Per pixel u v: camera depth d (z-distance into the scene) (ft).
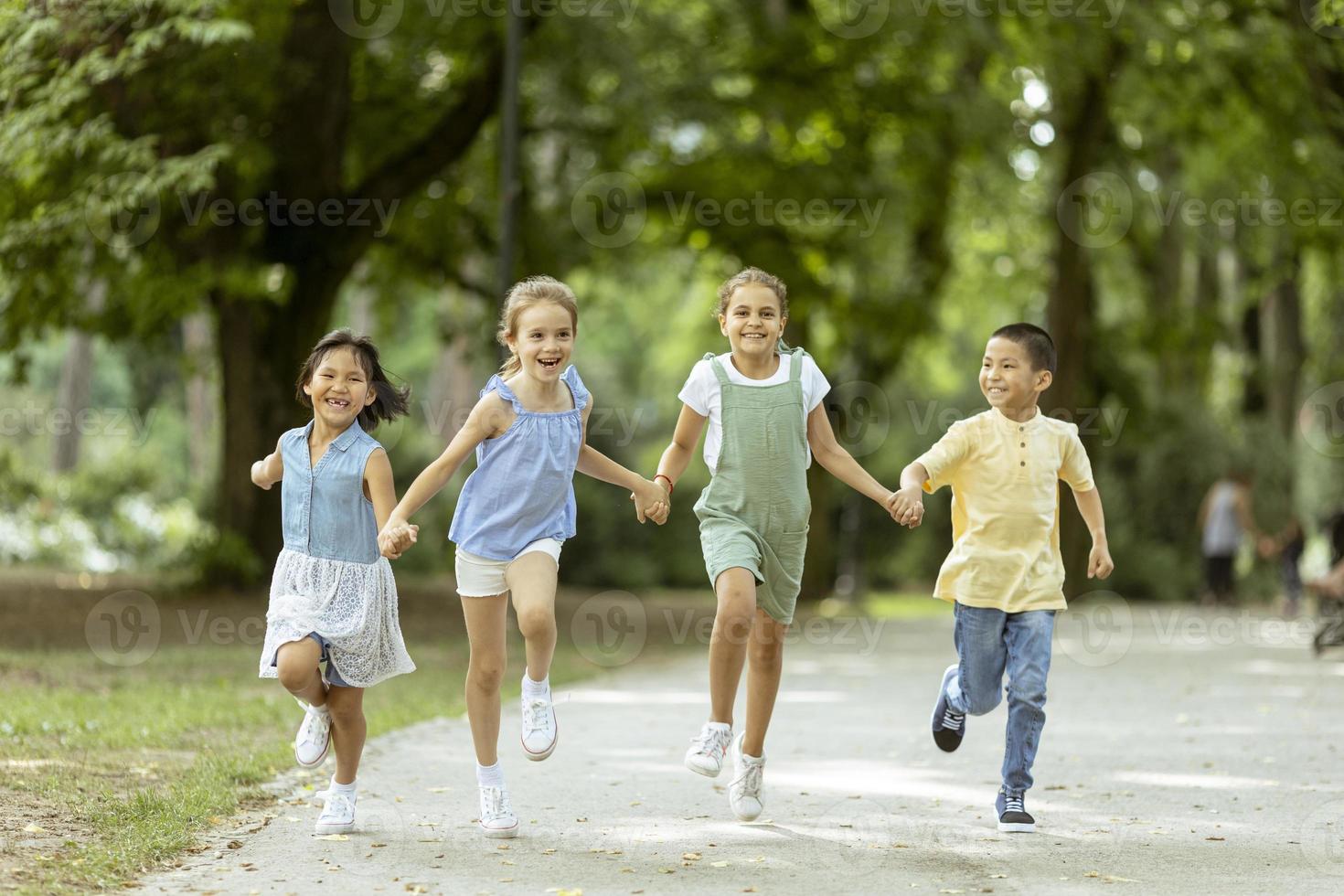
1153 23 121.49
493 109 118.01
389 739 54.29
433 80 126.31
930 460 39.14
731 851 35.53
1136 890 31.71
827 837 37.42
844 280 147.84
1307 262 201.46
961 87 133.39
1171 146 151.53
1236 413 205.46
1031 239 177.78
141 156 85.51
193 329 218.38
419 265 138.00
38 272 97.96
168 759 47.67
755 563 37.47
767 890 31.53
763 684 38.81
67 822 36.50
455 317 150.51
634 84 117.50
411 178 117.50
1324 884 32.27
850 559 171.83
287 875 32.40
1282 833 38.14
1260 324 201.26
